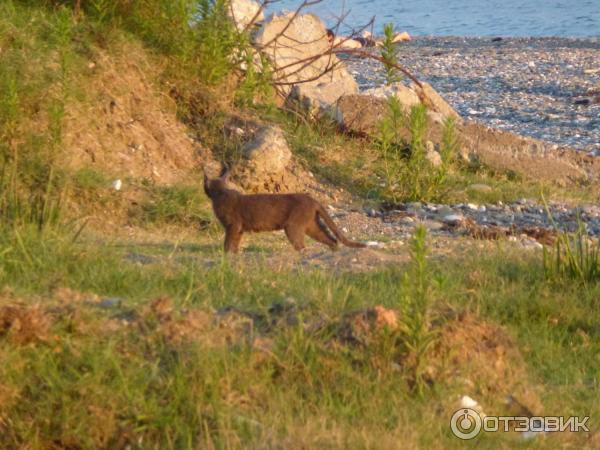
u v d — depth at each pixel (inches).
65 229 999.0
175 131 1434.5
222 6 1523.1
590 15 5265.8
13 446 577.0
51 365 613.3
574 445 621.9
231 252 1008.9
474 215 1393.9
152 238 1144.2
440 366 648.4
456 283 883.4
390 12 5679.1
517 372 681.6
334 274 900.0
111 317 675.4
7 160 1181.7
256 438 572.1
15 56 1284.4
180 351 633.0
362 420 599.8
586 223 1373.0
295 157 1491.1
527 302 858.1
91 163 1279.5
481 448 594.9
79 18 1464.1
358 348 658.2
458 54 3395.7
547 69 2989.7
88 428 581.0
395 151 1553.9
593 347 793.6
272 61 1628.9
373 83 2669.8
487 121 2225.6
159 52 1505.9
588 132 2080.5
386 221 1334.9
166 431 579.5
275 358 641.6
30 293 723.4
